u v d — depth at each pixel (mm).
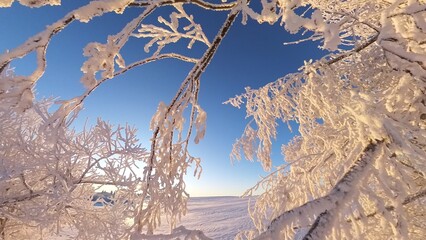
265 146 4062
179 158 2445
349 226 1232
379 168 1453
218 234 18375
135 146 5469
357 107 1642
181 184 2416
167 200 2307
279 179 4125
